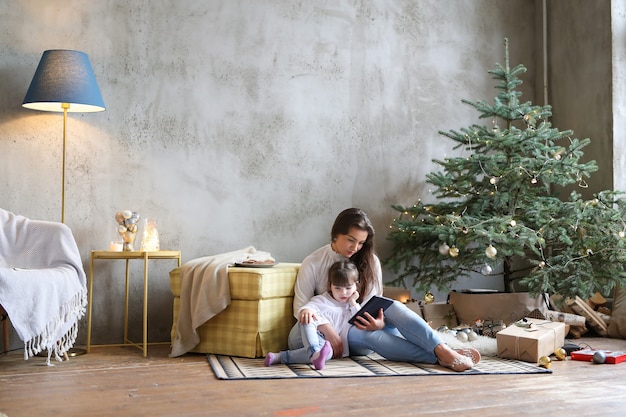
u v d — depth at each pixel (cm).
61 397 259
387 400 252
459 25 508
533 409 239
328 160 465
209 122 436
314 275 354
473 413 233
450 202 452
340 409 238
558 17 516
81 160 408
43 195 400
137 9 422
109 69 415
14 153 395
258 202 445
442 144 498
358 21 478
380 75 482
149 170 421
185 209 428
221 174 437
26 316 315
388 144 482
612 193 421
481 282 500
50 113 402
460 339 370
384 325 337
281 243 450
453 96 504
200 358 354
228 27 443
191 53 434
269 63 452
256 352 350
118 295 412
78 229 406
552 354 357
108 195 412
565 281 396
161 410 238
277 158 451
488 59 516
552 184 513
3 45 394
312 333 321
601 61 480
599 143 481
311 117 461
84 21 411
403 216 482
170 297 423
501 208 431
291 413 233
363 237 343
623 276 399
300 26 461
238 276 355
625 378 296
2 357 359
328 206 463
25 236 357
